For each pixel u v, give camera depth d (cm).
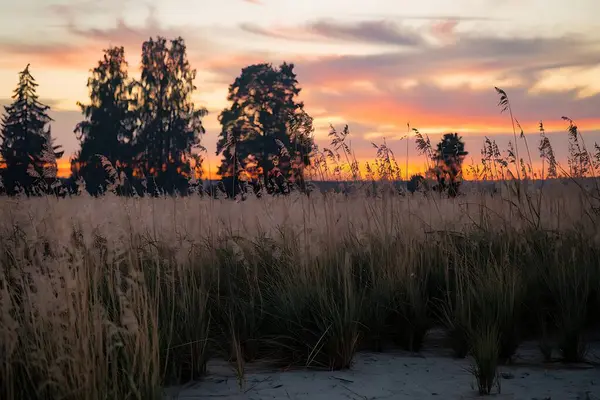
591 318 564
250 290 552
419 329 535
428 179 820
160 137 4616
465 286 589
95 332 351
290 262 592
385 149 793
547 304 570
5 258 461
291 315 508
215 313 551
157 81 4744
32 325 356
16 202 573
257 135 4188
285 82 4322
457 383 439
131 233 568
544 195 720
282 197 743
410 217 704
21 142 3056
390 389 425
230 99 4394
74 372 331
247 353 504
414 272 604
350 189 773
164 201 734
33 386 333
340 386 432
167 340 439
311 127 782
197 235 643
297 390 423
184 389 427
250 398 407
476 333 490
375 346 535
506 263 598
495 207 723
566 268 583
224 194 757
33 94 3150
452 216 735
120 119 4669
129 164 4431
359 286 595
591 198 683
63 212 415
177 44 4775
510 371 468
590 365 482
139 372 370
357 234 661
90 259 449
